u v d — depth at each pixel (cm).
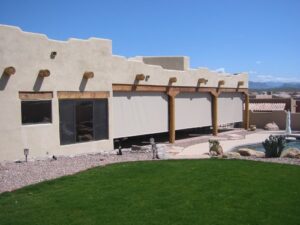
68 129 2161
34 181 1376
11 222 981
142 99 2764
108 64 2405
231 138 3444
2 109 1820
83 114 2255
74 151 2188
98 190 1261
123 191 1250
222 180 1400
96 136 2345
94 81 2308
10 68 1809
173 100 3033
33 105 1966
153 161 1828
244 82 4216
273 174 1510
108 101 2416
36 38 1959
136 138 3216
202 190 1269
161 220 998
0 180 1379
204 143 3052
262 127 4522
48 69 2025
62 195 1204
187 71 3203
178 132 3831
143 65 2702
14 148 1869
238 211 1072
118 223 977
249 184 1351
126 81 2555
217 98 3706
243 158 2041
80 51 2205
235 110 4159
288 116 3944
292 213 1066
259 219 1016
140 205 1110
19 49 1883
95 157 2003
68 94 2142
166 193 1230
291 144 3269
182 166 1661
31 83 1944
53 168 1605
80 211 1061
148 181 1381
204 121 3553
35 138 1962
